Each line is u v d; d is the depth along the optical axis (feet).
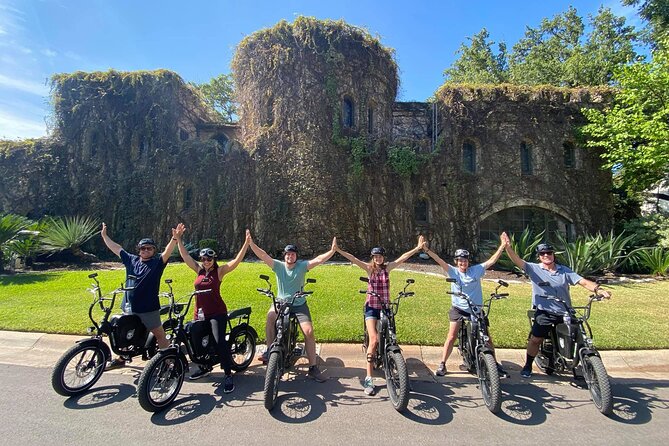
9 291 28.78
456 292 15.01
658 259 40.60
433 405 12.75
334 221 50.98
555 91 59.16
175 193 56.80
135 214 57.00
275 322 14.87
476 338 14.21
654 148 44.24
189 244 52.95
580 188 58.23
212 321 14.49
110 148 59.11
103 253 55.88
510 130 58.23
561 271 15.08
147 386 11.75
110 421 11.39
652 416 11.99
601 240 42.91
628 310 25.54
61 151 58.95
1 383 14.02
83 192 57.88
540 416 12.00
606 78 74.43
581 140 58.13
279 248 50.96
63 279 33.04
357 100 55.98
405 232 53.42
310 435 10.71
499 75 94.89
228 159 55.52
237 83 59.41
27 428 10.87
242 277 31.42
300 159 52.21
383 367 14.79
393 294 27.81
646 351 17.63
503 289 32.22
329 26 55.83
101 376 14.78
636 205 60.03
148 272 14.55
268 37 55.72
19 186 57.16
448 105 57.67
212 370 15.79
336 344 18.04
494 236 56.80
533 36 93.71
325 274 34.17
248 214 53.72
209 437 10.58
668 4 58.34
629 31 77.51
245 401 12.94
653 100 46.29
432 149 57.57
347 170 52.75
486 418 11.85
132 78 60.59
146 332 14.76
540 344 15.43
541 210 58.08
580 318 13.89
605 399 11.94
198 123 70.13
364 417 11.84
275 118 53.93
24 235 41.81
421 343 18.19
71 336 18.75
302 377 15.07
